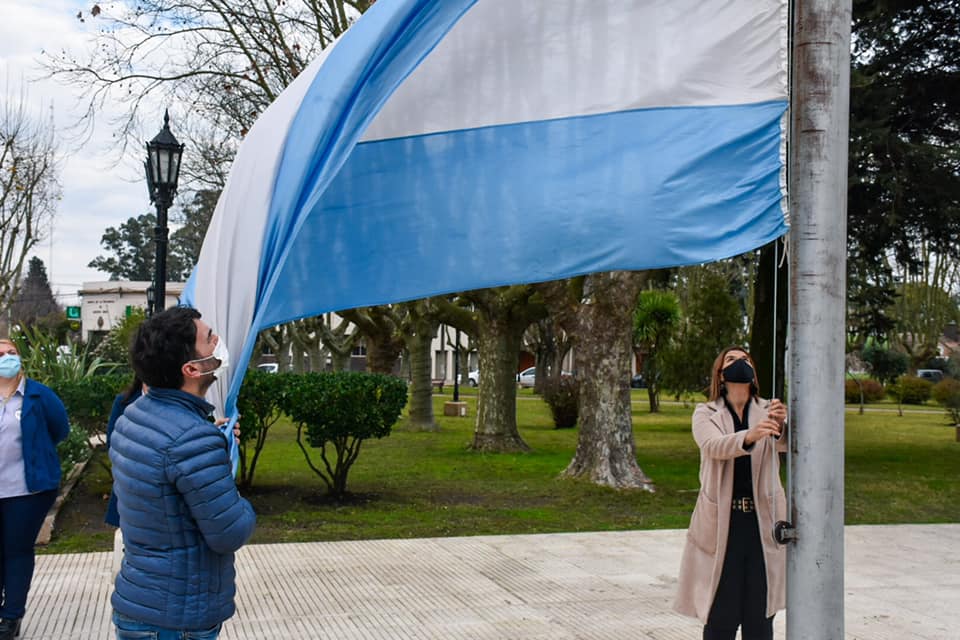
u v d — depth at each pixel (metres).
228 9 16.70
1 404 5.32
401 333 22.88
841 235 3.02
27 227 33.25
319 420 10.77
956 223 16.81
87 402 10.55
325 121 3.53
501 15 3.62
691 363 27.78
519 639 5.67
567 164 3.59
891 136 15.64
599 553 8.34
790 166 3.11
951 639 5.77
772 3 3.49
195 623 2.70
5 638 5.32
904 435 24.88
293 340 38.00
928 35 16.17
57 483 5.41
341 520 10.05
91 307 65.44
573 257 3.57
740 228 3.45
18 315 54.16
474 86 3.64
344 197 3.68
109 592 6.58
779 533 3.02
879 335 19.05
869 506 12.02
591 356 12.57
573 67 3.60
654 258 3.50
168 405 2.80
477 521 10.12
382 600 6.60
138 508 2.70
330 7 17.08
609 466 12.34
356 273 3.69
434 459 16.11
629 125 3.56
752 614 4.20
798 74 3.06
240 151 3.97
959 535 9.71
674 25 3.54
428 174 3.66
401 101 3.65
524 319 17.80
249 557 8.08
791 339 3.04
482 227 3.64
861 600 6.78
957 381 28.64
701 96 3.53
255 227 3.67
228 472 2.78
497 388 17.70
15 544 5.31
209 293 3.84
